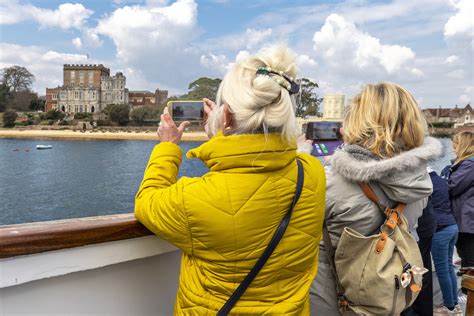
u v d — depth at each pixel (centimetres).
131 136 11581
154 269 167
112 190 3944
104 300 153
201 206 121
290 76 130
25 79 14662
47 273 133
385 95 171
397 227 165
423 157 159
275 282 131
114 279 155
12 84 14500
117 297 157
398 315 164
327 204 172
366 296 162
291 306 132
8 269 125
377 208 168
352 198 167
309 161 145
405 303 161
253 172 124
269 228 125
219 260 125
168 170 143
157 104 13938
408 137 167
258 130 125
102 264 145
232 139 124
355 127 175
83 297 147
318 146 241
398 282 157
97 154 7356
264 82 120
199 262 130
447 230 332
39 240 128
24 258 127
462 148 375
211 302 129
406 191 161
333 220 174
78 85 14212
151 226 131
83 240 137
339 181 170
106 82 14450
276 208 126
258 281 127
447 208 336
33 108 14600
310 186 135
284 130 124
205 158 129
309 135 246
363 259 162
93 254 142
